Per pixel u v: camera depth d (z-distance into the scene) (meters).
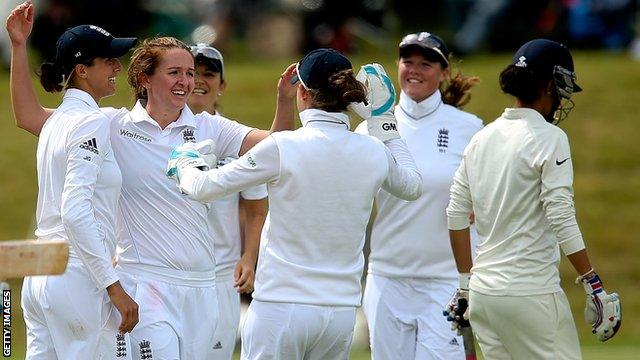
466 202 21.30
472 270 20.78
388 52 71.19
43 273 15.97
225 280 24.97
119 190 20.95
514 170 20.06
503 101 64.69
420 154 25.58
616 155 62.78
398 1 72.06
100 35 21.06
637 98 67.81
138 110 21.89
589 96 67.94
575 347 20.27
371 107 20.72
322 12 72.00
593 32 74.94
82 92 21.00
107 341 20.61
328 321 19.88
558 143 19.88
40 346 20.83
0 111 69.25
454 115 26.06
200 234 21.97
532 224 20.03
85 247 19.88
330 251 19.88
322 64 19.94
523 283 20.00
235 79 69.94
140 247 21.67
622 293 51.34
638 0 74.44
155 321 21.36
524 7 72.81
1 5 73.00
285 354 19.92
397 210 25.39
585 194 59.38
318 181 19.66
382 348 25.72
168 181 21.67
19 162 63.22
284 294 19.80
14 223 57.34
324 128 19.92
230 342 25.28
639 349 39.06
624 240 55.44
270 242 20.02
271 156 19.61
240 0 73.44
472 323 20.94
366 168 19.94
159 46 21.84
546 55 20.39
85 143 20.11
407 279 25.52
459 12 72.62
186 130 22.08
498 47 72.75
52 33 67.12
